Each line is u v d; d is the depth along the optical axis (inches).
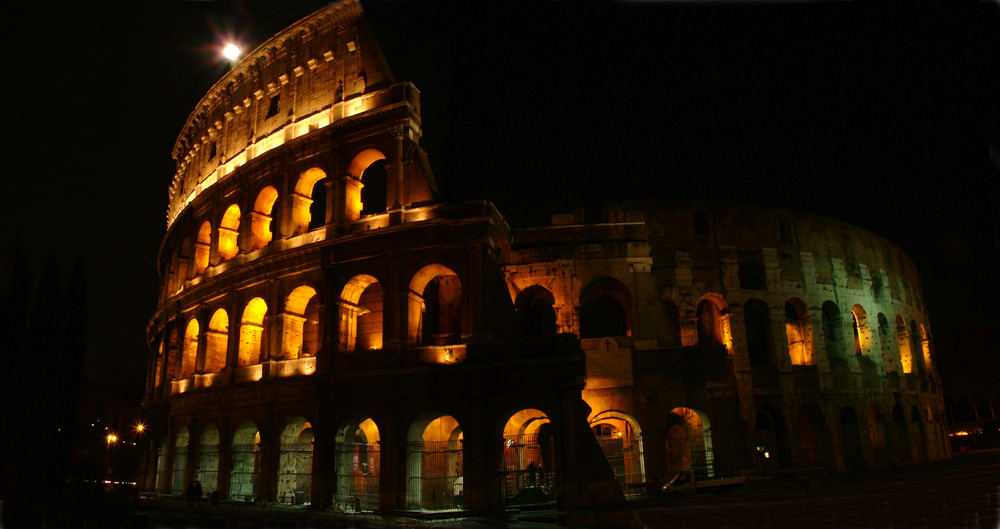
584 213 2087.8
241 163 2239.2
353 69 1989.4
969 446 3577.8
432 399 1585.9
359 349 1860.2
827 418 2097.7
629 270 1927.9
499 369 1535.4
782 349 2090.3
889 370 2449.6
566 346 1504.7
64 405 1713.8
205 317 2164.1
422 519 1380.4
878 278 2511.1
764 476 1771.7
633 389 1833.2
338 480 1627.7
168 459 2155.5
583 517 1291.8
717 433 1824.6
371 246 1752.0
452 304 1945.1
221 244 2225.6
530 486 1635.1
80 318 1807.3
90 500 1473.9
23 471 1577.3
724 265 2101.4
